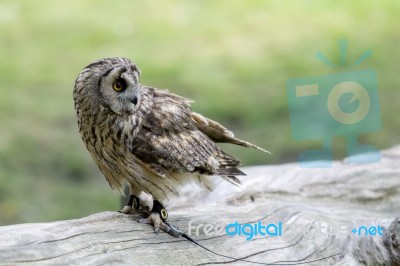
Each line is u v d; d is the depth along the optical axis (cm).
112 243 426
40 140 1216
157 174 478
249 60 1545
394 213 629
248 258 473
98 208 1038
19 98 1365
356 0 1895
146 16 1794
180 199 611
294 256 495
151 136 480
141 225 464
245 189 593
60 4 1861
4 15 1798
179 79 1452
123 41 1650
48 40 1658
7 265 375
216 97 1370
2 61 1532
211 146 507
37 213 1020
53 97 1387
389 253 495
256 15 1808
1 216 1010
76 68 1514
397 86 1403
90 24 1739
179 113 497
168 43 1641
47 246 397
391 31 1705
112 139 476
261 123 1273
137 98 470
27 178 1107
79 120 484
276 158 1159
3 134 1224
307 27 1731
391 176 663
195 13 1817
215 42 1652
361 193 643
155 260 432
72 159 1162
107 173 511
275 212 542
